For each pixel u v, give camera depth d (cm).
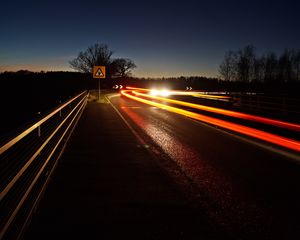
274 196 612
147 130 1452
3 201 396
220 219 504
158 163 850
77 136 1259
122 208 541
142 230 461
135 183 678
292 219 510
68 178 706
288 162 884
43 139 624
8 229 398
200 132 1423
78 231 455
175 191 631
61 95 3747
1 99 3162
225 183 688
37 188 559
